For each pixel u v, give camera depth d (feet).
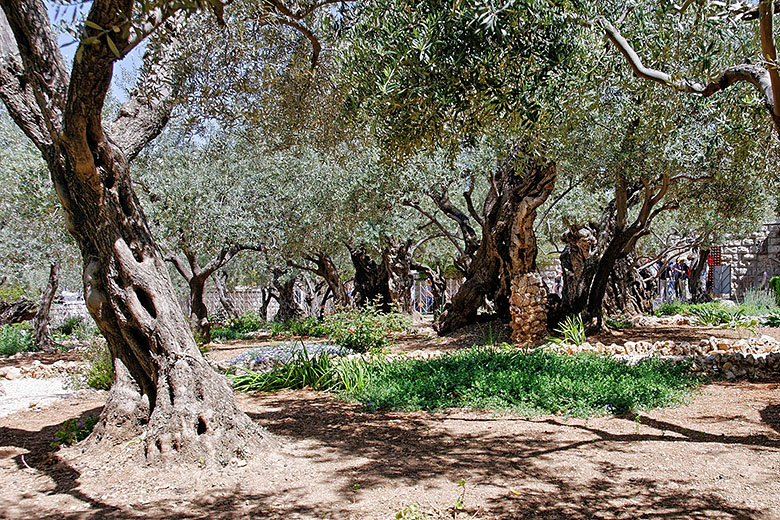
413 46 13.70
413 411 20.08
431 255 79.56
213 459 13.87
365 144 26.35
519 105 14.98
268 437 15.66
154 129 17.07
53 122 14.07
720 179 31.60
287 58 22.41
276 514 11.27
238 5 18.86
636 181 36.37
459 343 37.47
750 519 10.75
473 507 11.41
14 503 12.14
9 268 47.09
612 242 36.22
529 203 35.17
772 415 18.20
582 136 29.53
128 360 15.62
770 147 23.13
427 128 15.74
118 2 10.44
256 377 26.40
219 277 75.66
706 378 24.12
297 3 17.62
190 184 40.83
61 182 14.75
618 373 22.71
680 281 71.77
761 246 74.02
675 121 23.93
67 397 24.77
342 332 37.65
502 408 19.57
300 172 47.11
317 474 13.52
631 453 14.75
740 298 73.56
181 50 17.83
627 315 48.93
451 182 46.29
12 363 39.27
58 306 68.03
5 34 14.99
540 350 27.96
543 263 90.79
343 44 19.03
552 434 16.61
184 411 14.20
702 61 16.61
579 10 14.89
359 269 65.00
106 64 11.76
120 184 14.94
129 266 14.79
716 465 13.74
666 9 14.97
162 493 12.46
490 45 14.20
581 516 10.96
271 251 47.83
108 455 14.52
